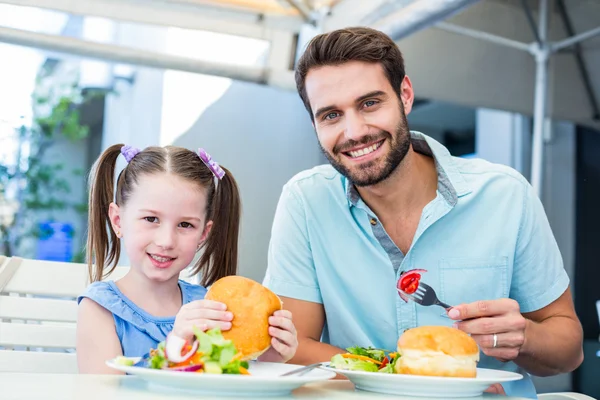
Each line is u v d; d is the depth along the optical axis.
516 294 1.83
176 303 1.91
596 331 5.35
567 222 5.36
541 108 3.63
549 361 1.58
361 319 1.81
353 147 1.62
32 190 8.40
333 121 1.64
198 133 5.95
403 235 1.81
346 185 1.82
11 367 1.78
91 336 1.72
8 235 8.23
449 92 3.71
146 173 1.79
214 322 1.19
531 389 1.56
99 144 9.82
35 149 8.55
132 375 1.18
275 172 6.01
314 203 1.84
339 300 1.81
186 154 1.92
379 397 1.09
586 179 5.38
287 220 1.87
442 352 1.17
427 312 1.74
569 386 5.09
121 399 0.92
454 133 6.39
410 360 1.18
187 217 1.77
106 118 8.49
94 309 1.76
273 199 5.97
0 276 1.82
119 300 1.78
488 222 1.77
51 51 2.97
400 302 1.75
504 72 3.86
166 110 6.18
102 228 1.99
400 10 2.68
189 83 6.09
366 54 1.58
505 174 1.81
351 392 1.15
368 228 1.78
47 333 1.83
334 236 1.81
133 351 1.74
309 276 1.85
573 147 5.39
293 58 3.25
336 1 3.04
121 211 1.85
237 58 3.27
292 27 3.22
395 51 1.65
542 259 1.78
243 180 5.89
